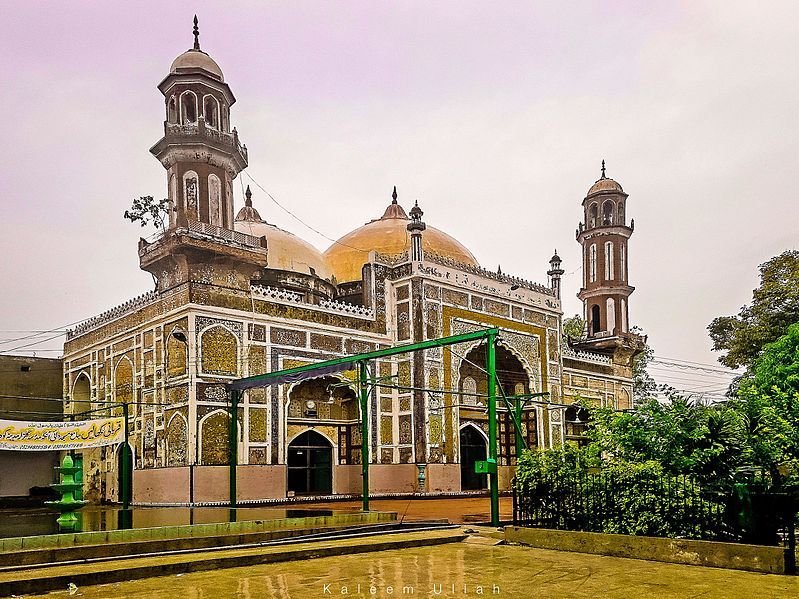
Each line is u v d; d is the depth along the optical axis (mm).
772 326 14672
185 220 11773
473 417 14836
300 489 12414
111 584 4016
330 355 12773
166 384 11328
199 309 11039
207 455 10773
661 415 5316
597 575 4164
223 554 4789
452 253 16812
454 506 10570
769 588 3736
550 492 5680
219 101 12664
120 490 12227
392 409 13570
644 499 5062
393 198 19094
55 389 14977
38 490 13906
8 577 3934
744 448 4871
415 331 13633
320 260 15828
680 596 3539
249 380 10211
